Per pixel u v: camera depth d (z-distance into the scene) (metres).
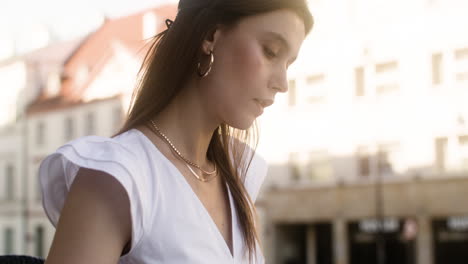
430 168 25.88
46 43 42.41
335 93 28.50
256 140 1.34
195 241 0.98
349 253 28.05
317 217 28.50
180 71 1.08
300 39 1.11
